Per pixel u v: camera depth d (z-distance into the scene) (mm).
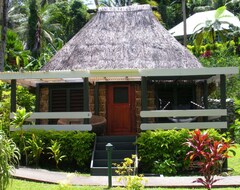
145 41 15570
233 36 36844
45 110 15523
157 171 11750
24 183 9305
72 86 15414
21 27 37438
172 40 15945
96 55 15016
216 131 11906
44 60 27234
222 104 12680
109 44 15508
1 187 6797
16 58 24109
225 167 11688
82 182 9812
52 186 9086
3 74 12820
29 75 12703
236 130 16531
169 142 11984
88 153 12281
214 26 35094
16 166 11789
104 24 16594
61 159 12148
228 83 23469
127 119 15359
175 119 14281
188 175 11594
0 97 16719
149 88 15234
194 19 42156
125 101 15477
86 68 14422
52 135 12414
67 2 46000
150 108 15125
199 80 15266
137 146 12516
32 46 30906
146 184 9492
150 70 12484
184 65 14562
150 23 16578
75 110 15352
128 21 16703
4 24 19031
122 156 12273
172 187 9344
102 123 13641
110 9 17484
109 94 15492
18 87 17875
